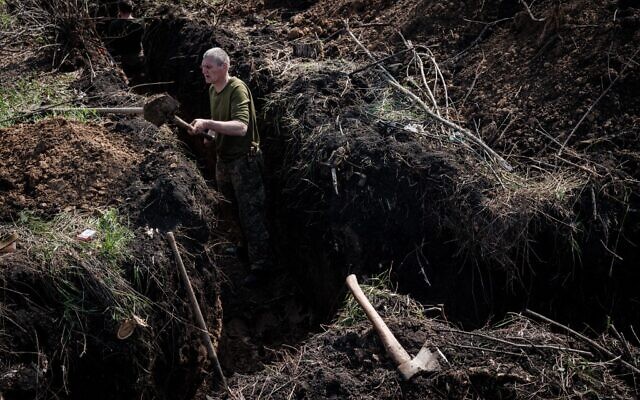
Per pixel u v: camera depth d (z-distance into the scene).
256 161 5.85
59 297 4.50
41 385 4.21
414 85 6.44
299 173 5.91
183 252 5.07
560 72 5.98
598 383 4.13
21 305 4.36
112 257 4.75
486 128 5.95
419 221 5.35
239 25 7.89
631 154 5.37
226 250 6.45
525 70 6.18
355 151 5.64
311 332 5.88
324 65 6.62
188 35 7.46
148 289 4.79
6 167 5.45
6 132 5.81
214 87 5.73
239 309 6.11
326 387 4.16
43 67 7.21
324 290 5.79
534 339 4.36
